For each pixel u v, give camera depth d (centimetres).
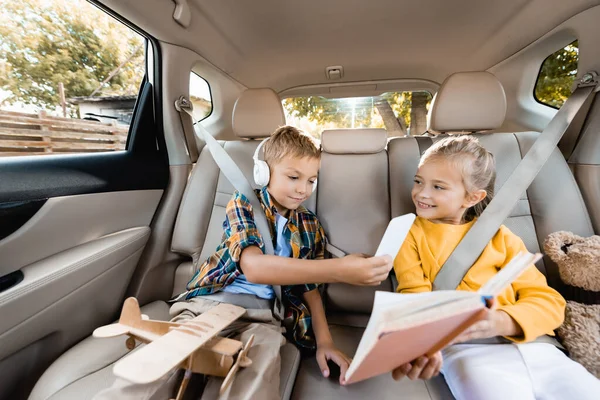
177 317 72
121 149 105
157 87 115
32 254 73
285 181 74
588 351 65
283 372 66
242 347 55
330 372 71
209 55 134
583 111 99
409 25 127
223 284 76
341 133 109
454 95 108
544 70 130
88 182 85
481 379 57
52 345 76
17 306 63
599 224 89
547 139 88
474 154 75
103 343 72
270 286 79
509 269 41
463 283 74
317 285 86
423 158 81
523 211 94
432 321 32
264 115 123
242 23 123
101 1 83
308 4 113
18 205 68
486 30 127
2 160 70
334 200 103
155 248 110
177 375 56
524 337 59
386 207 100
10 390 68
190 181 117
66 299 75
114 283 93
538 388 58
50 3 85
